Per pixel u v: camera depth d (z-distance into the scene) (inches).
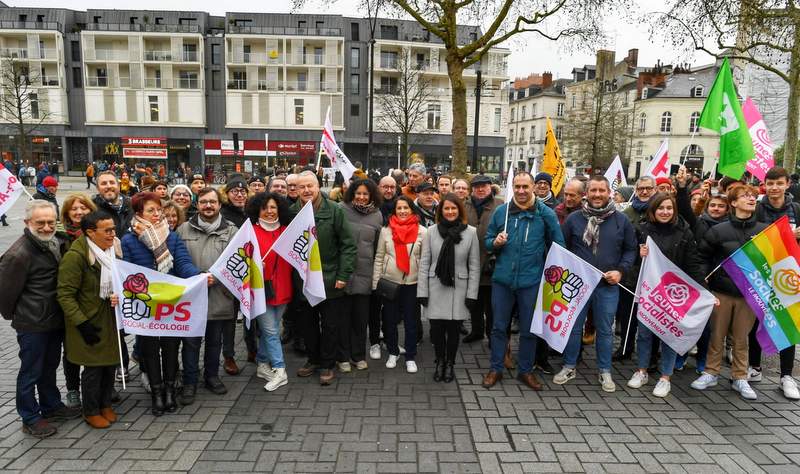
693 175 423.8
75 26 1958.7
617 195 302.4
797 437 163.3
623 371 218.4
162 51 1924.2
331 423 167.8
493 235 195.9
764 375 216.7
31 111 1876.2
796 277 184.1
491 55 2075.5
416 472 141.1
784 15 473.4
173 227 213.8
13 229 589.3
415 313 213.2
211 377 190.9
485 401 185.8
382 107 1764.3
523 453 150.8
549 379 208.5
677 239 197.8
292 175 238.5
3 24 1857.8
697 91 2073.1
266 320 195.5
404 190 295.9
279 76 1963.6
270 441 155.9
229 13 1966.0
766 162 266.7
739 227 197.3
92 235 157.6
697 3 517.0
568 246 205.3
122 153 1934.1
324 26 1980.8
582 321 200.4
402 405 181.8
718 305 196.7
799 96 534.9
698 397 192.5
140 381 202.7
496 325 198.2
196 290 173.6
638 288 197.8
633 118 2098.9
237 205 223.5
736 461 148.4
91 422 162.6
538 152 2650.1
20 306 153.0
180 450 150.2
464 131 552.7
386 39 2015.3
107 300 161.3
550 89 2662.4
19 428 162.1
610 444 156.8
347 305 210.2
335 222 197.6
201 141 1950.1
